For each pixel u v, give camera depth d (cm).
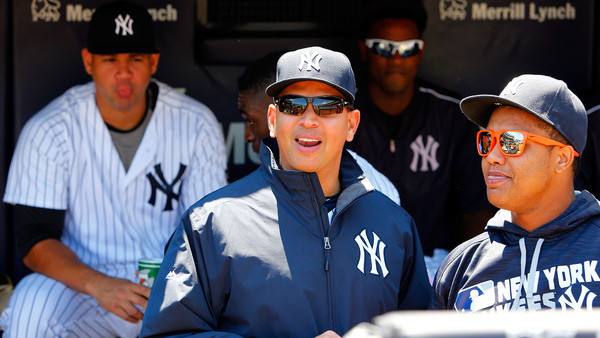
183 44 1518
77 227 1302
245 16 1523
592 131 1399
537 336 412
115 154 1306
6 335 1223
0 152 1484
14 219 1373
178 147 1338
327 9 1517
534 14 1530
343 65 803
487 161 757
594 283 705
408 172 1443
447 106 1461
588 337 415
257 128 1123
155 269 1127
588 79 1534
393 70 1386
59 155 1276
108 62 1259
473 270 775
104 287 1153
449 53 1538
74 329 1213
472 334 405
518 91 738
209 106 1530
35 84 1490
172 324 780
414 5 1376
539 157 728
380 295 819
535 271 733
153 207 1322
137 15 1270
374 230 834
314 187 799
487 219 1445
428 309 841
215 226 802
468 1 1529
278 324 783
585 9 1525
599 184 1398
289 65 795
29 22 1484
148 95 1341
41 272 1226
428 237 1461
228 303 796
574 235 735
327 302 795
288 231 800
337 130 796
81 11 1491
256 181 837
